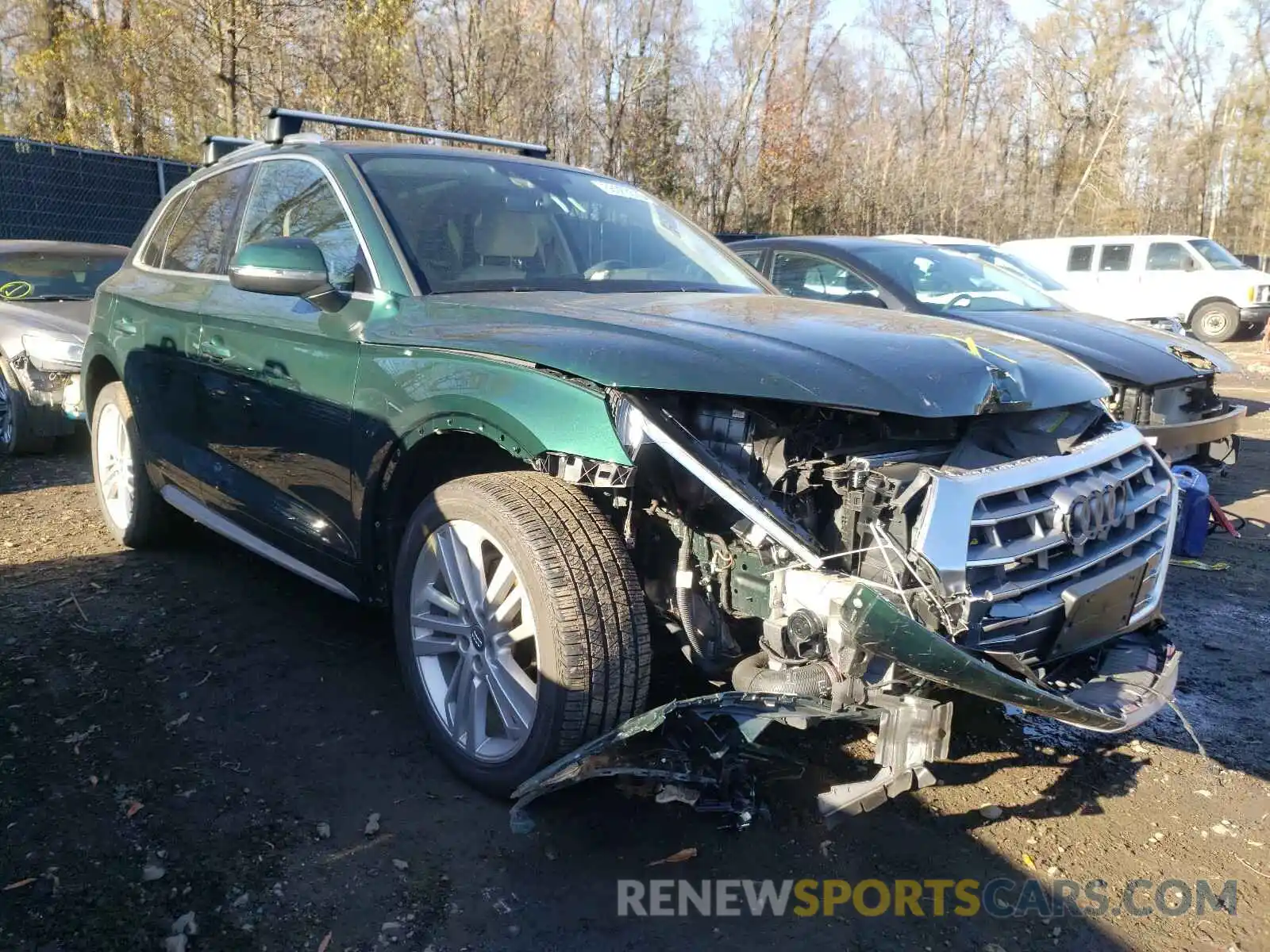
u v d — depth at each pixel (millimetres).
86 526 5492
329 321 3371
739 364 2598
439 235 3539
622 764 2520
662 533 2859
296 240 3332
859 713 2395
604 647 2629
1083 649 2857
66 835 2684
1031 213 40562
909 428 2771
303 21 15797
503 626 2818
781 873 2648
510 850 2686
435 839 2723
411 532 3043
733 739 2473
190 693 3510
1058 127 43125
